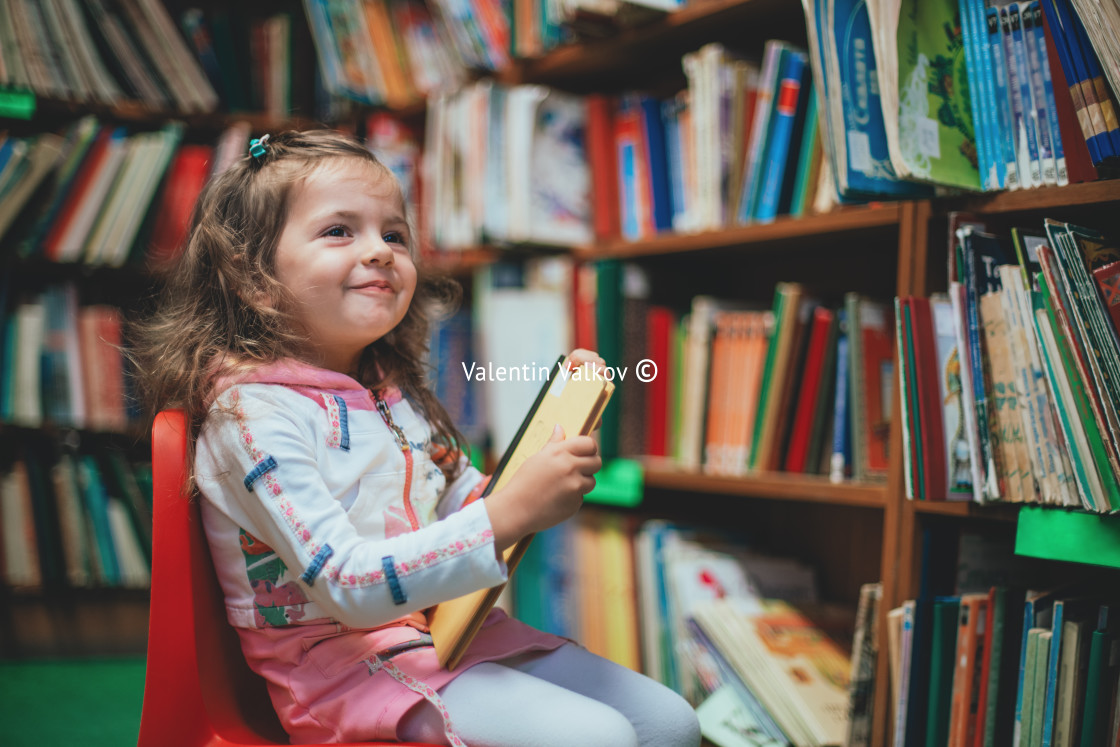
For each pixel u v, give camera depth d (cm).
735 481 132
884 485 114
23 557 173
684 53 157
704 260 163
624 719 72
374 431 83
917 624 98
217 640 77
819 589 153
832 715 112
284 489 72
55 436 187
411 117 198
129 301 201
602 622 153
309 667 75
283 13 224
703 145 141
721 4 134
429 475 90
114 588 180
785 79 131
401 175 191
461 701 73
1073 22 86
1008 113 94
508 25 170
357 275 81
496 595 73
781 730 114
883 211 111
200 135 204
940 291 104
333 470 78
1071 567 111
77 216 178
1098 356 81
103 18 187
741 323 139
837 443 122
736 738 115
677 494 181
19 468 176
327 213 81
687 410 147
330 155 86
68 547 177
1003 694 95
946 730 97
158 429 76
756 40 150
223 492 75
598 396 78
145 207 181
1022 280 88
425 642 79
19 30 178
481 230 164
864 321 122
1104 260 85
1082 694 86
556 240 161
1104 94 84
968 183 95
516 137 160
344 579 68
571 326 154
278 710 76
